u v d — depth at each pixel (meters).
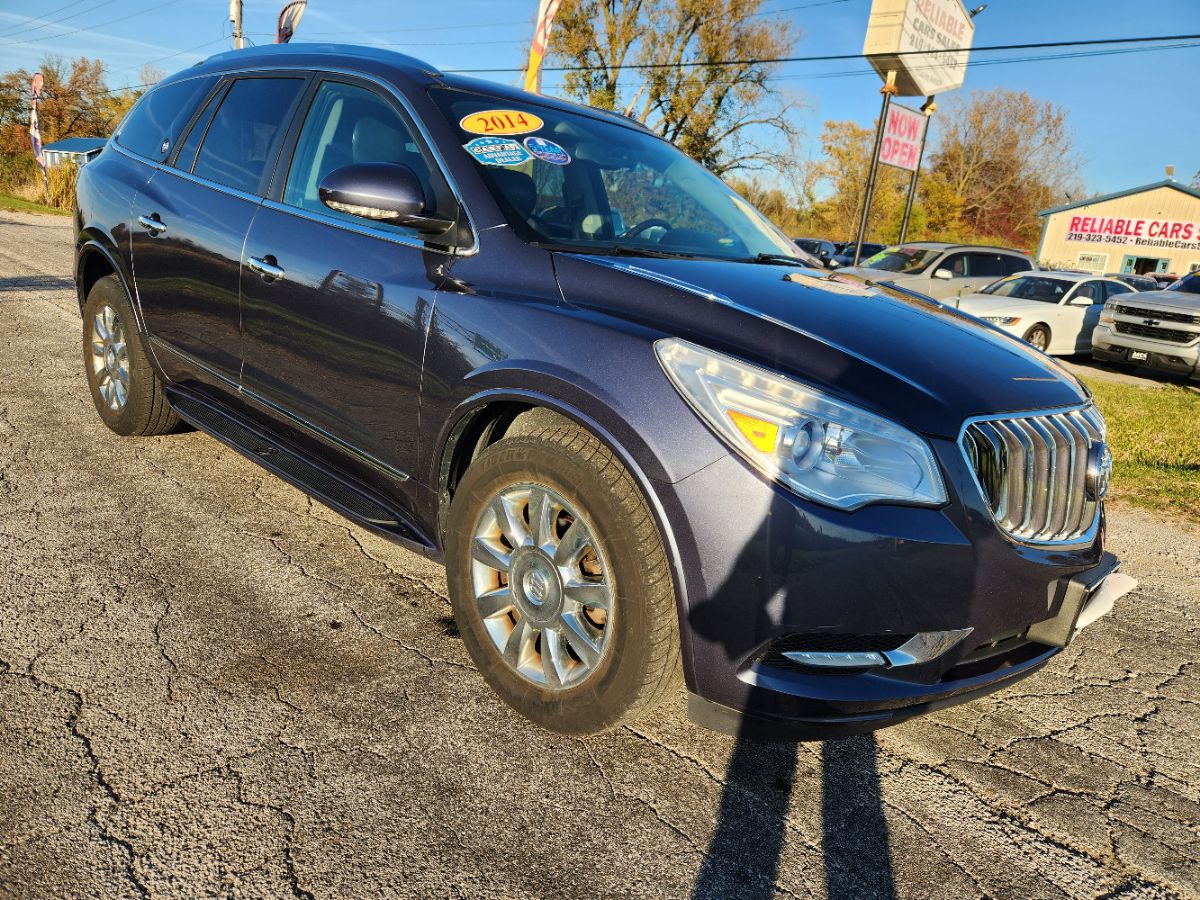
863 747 2.49
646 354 2.09
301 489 3.04
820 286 2.71
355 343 2.73
